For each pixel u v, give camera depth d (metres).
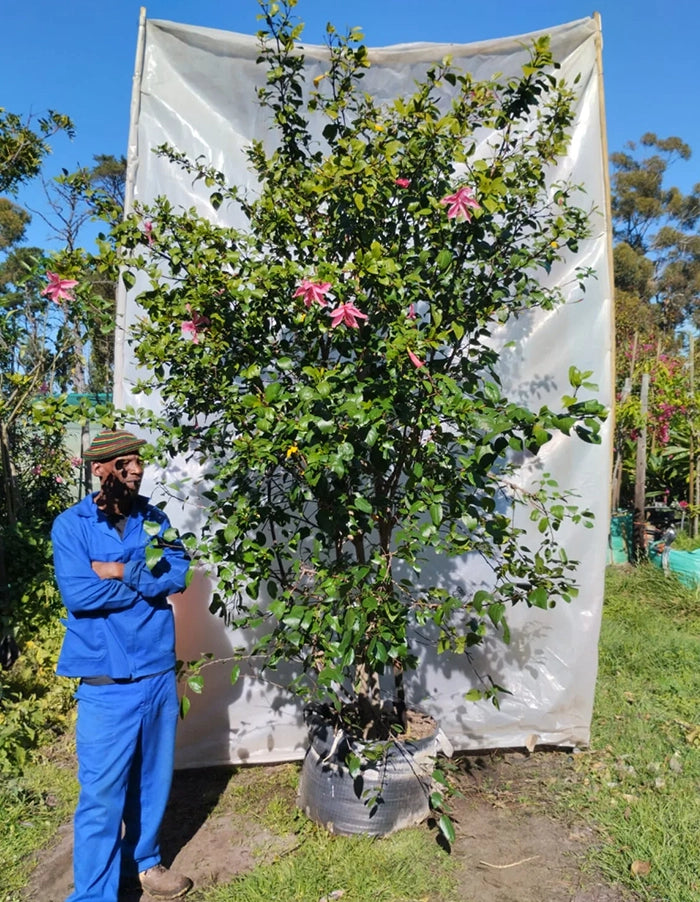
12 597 5.46
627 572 7.55
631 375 10.99
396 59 3.76
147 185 3.70
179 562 2.81
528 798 3.52
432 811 3.30
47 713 4.20
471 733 4.00
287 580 3.15
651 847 3.06
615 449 9.27
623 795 3.50
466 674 3.98
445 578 3.90
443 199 2.61
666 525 9.52
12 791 3.43
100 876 2.68
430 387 2.34
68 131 6.42
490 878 2.93
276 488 3.25
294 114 3.04
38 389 6.39
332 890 2.85
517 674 4.00
